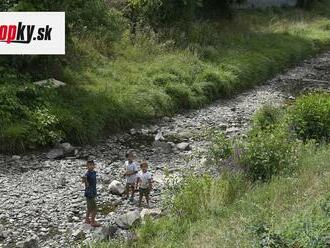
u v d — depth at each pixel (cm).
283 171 1032
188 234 797
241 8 3688
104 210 1019
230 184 973
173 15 2406
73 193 1085
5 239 893
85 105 1513
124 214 976
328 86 2228
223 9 3144
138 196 1086
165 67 1955
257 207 819
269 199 877
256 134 1218
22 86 1455
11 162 1231
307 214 702
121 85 1733
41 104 1436
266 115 1555
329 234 605
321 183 886
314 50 2942
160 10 2350
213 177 1063
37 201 1038
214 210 884
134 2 2286
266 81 2292
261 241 607
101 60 1909
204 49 2270
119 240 849
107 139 1454
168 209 974
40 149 1326
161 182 1153
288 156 1068
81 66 1805
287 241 600
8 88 1404
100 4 2095
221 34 2734
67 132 1391
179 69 1962
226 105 1888
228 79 2038
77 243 877
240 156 1077
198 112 1781
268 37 2927
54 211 1001
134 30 2250
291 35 3095
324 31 3434
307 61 2759
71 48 1861
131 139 1471
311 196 824
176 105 1773
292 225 652
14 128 1309
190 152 1370
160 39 2247
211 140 1391
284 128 1284
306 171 998
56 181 1141
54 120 1371
